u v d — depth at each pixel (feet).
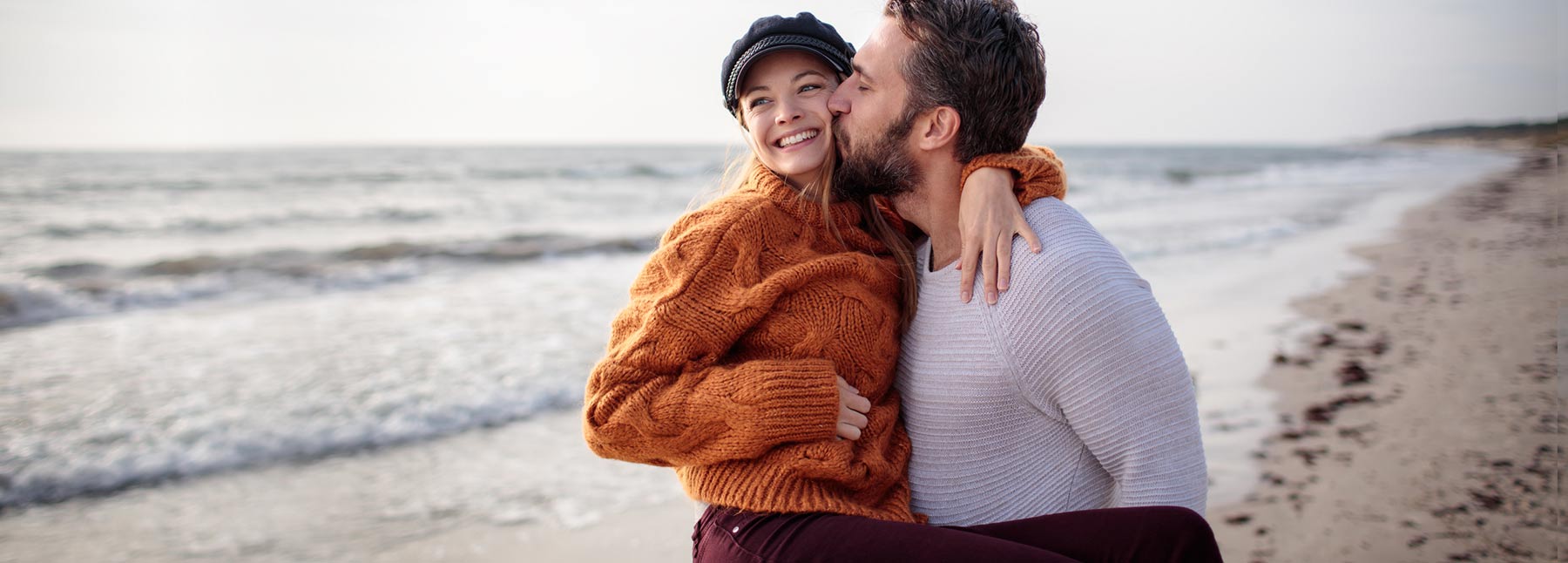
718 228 5.42
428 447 16.10
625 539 12.10
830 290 5.35
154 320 28.84
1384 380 16.81
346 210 69.15
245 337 25.22
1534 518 10.45
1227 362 18.70
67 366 22.29
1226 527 10.83
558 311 27.68
